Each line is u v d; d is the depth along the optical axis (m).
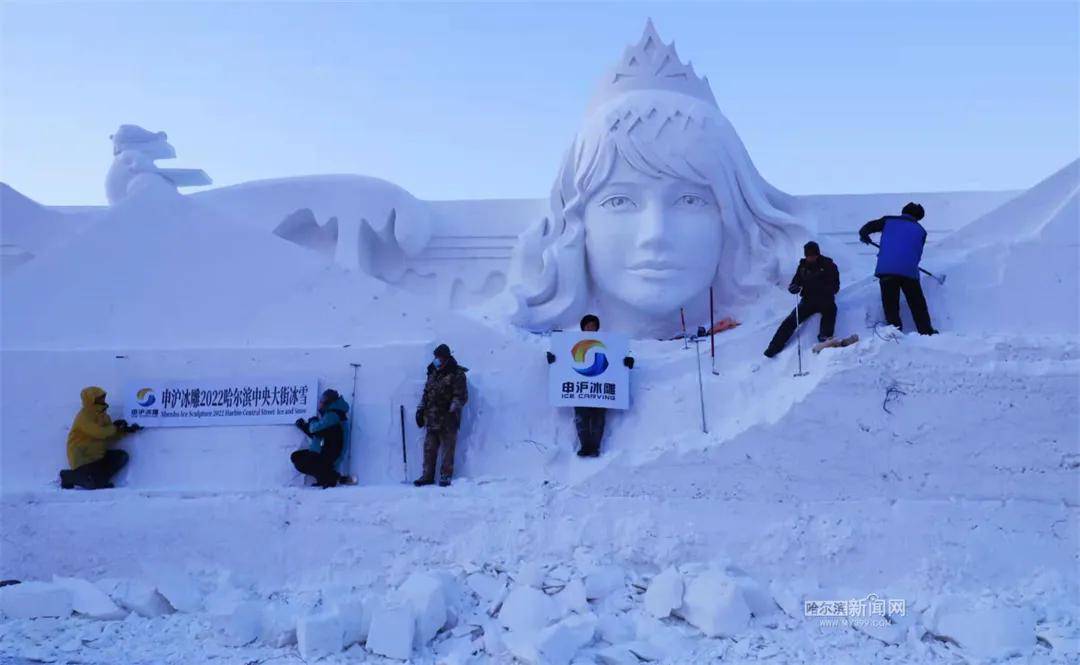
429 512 8.63
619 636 7.00
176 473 9.55
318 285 10.28
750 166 11.34
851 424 8.63
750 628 7.22
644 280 10.70
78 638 7.12
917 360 8.71
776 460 8.63
